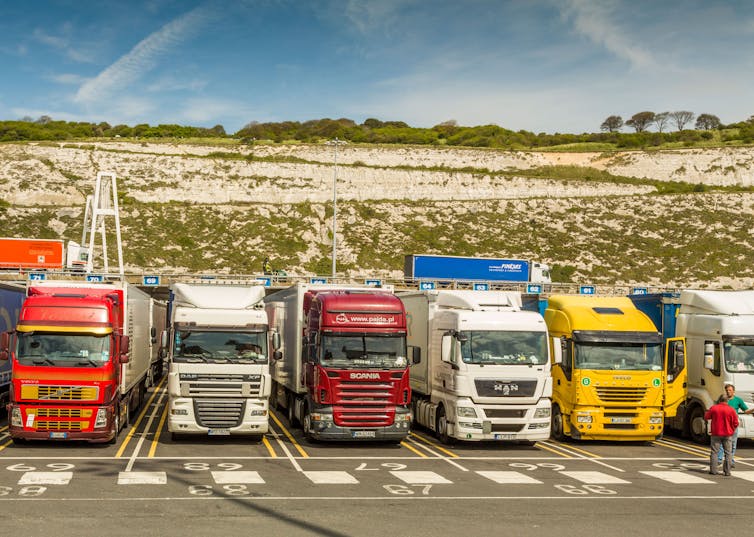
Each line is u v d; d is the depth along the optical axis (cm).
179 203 10988
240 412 2073
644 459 2002
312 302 2225
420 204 10994
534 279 6525
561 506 1361
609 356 2195
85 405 1936
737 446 2317
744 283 8681
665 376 2239
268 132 16925
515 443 2277
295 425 2470
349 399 2072
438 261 6256
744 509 1365
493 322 2116
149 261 8850
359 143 15025
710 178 12862
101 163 11694
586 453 2095
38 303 1961
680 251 9538
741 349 2245
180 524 1156
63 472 1602
